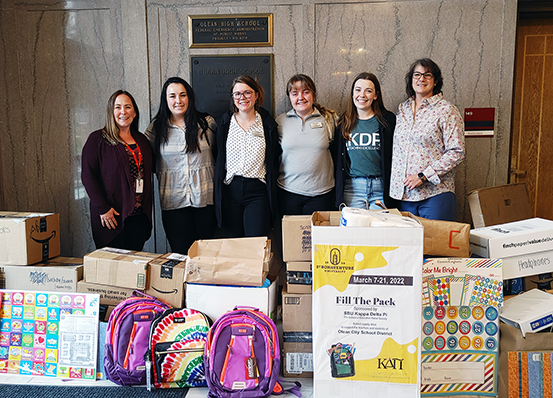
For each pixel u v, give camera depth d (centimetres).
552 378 179
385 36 297
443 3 291
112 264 215
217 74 308
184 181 275
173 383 196
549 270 211
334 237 164
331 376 170
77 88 318
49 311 211
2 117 323
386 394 168
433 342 191
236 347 189
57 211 330
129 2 305
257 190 272
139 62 310
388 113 274
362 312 166
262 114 273
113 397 191
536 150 328
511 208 276
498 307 187
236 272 202
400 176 264
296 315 205
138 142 266
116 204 263
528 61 319
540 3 297
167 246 325
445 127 253
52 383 203
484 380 190
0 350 213
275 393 191
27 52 317
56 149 325
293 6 298
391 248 162
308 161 269
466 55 295
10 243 225
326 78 303
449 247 195
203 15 303
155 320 197
